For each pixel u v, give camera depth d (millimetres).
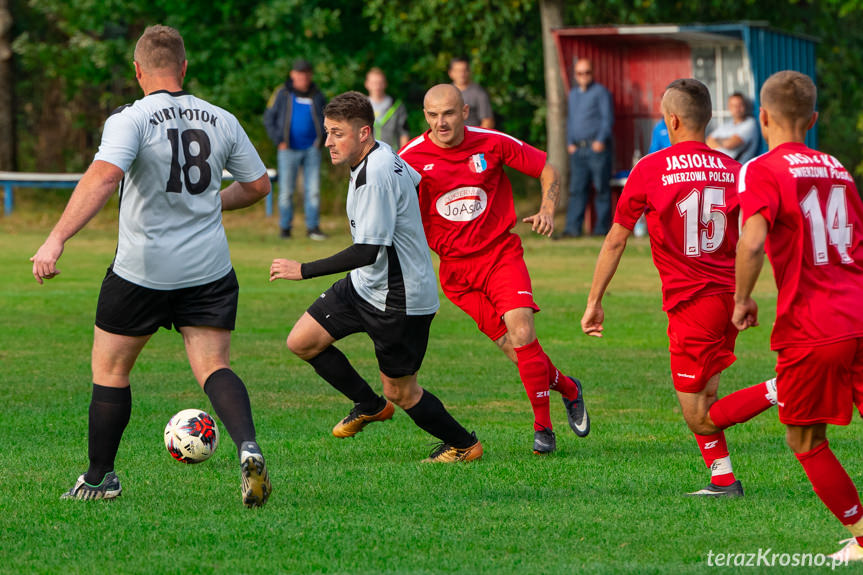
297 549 12430
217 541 12758
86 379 24281
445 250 19188
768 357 27906
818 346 12047
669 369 26125
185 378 24484
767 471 16484
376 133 51312
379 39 71000
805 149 12430
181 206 14117
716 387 15398
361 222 15961
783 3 68812
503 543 12688
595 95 58594
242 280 42812
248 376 24984
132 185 14008
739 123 51219
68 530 13219
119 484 14922
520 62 65812
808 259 12141
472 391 23547
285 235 56562
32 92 85938
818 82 71625
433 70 68375
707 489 15141
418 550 12406
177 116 14125
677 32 58688
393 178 16188
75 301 37094
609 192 60031
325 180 71500
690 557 12117
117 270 14195
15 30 79750
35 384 23641
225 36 70938
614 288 41156
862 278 12375
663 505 14492
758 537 12906
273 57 69438
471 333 31781
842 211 12320
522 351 18188
